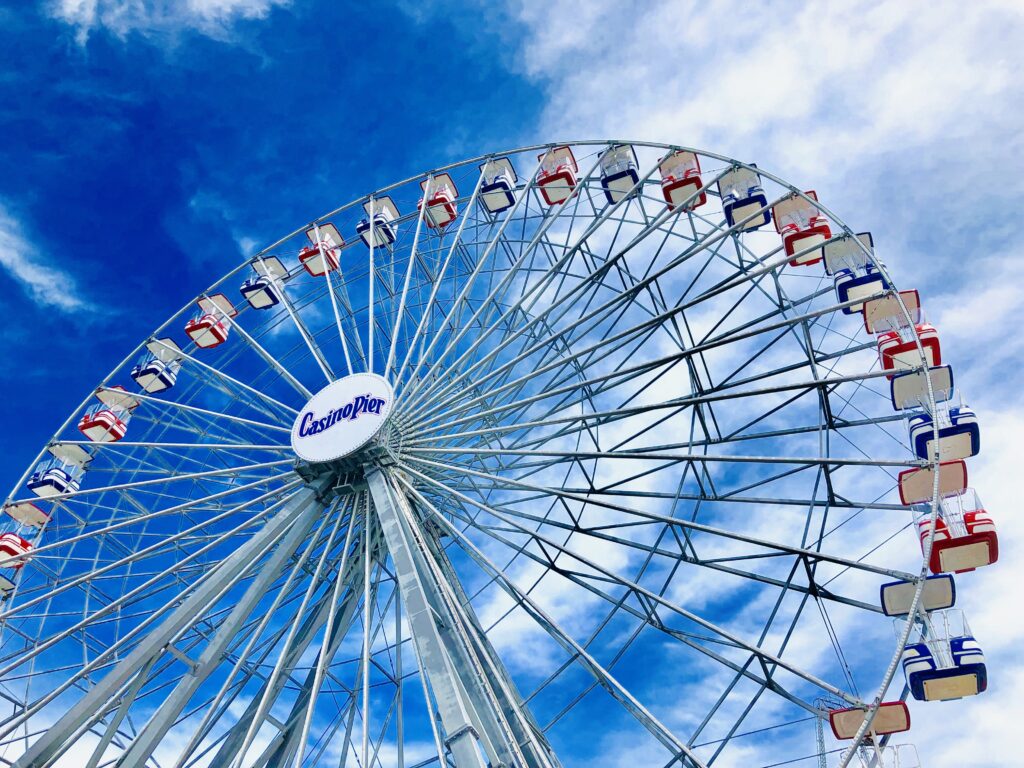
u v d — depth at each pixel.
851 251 22.02
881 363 20.75
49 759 16.80
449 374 23.62
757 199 23.70
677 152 25.41
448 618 18.45
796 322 20.28
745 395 19.98
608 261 23.72
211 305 28.95
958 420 18.97
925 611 17.52
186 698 17.59
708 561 19.89
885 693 15.20
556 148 27.59
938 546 17.77
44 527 25.06
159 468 25.69
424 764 19.27
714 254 23.27
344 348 24.94
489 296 24.59
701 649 18.67
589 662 18.31
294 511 20.61
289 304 28.48
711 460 19.59
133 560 20.69
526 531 20.34
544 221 26.17
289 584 20.02
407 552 18.23
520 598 19.20
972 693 16.80
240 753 16.98
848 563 17.98
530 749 17.34
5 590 23.78
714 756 16.86
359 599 22.06
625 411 20.59
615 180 26.11
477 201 28.39
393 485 20.81
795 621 18.12
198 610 18.80
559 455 20.55
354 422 22.08
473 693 17.50
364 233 29.03
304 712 20.59
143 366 28.23
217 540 20.73
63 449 26.44
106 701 17.61
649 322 21.73
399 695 21.14
